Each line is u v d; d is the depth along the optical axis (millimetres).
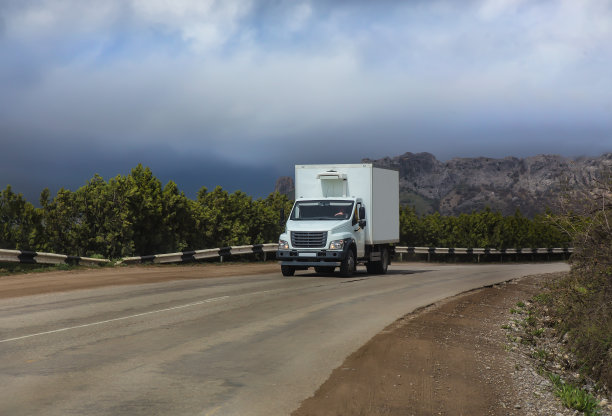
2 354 8414
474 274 29141
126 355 8445
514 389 7895
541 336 13500
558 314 14906
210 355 8578
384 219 26031
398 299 16469
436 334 11258
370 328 11391
